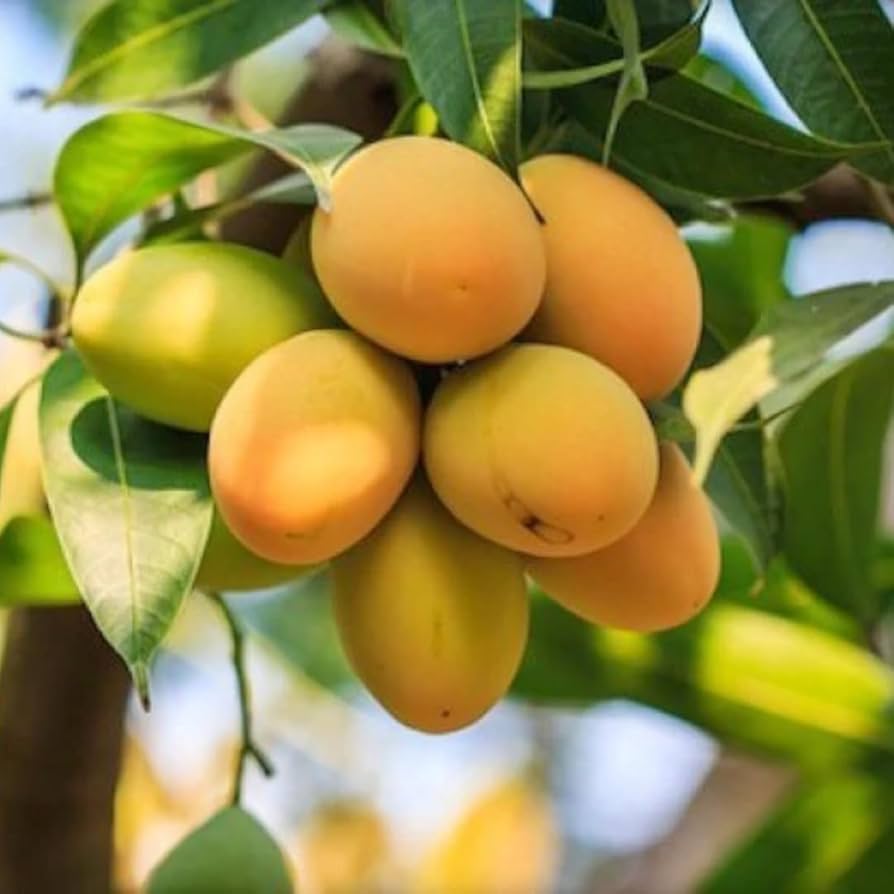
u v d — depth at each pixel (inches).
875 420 38.3
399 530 27.6
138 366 27.5
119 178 30.0
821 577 39.7
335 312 27.8
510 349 27.1
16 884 38.0
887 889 41.7
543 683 42.4
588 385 26.7
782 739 42.4
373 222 26.5
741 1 29.1
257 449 26.5
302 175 29.8
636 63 27.5
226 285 27.5
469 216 26.5
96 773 37.6
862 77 28.8
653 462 26.9
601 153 29.2
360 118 35.5
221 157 29.7
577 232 27.4
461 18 27.9
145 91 32.4
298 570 29.4
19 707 37.0
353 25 31.2
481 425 26.7
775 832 41.7
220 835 30.7
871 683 42.2
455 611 27.5
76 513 27.7
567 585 28.1
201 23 32.0
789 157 28.7
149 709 27.0
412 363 27.6
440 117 27.7
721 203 30.0
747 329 37.8
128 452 28.1
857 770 42.1
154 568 27.5
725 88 36.1
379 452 26.7
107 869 38.4
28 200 33.4
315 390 26.7
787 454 38.7
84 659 36.6
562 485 26.4
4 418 30.5
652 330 27.4
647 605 28.1
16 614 36.8
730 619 42.5
